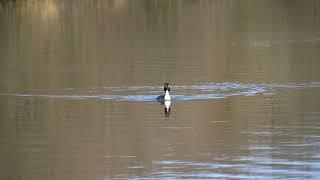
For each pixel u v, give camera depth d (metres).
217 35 72.06
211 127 31.52
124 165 25.48
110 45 65.50
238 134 29.98
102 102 37.69
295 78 44.75
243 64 51.38
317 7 100.25
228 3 107.81
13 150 28.00
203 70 48.72
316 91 40.09
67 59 56.41
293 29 75.62
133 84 43.06
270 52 58.16
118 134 30.36
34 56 58.50
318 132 30.12
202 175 24.02
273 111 34.78
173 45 64.56
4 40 69.81
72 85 43.16
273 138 29.23
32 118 33.78
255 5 104.75
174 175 24.11
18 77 46.84
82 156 26.86
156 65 51.41
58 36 73.12
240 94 39.66
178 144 28.47
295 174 23.95
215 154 26.77
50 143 28.84
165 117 33.72
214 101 37.72
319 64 50.78
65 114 34.62
